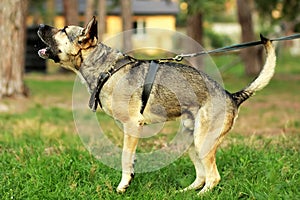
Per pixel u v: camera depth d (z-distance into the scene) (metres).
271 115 13.87
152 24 41.81
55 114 13.51
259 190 6.14
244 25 25.86
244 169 6.94
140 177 6.80
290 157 7.46
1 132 10.55
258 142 9.02
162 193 6.16
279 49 36.91
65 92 19.69
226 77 25.55
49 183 6.42
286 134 9.99
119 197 6.07
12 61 16.05
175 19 42.28
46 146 8.79
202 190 6.24
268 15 30.20
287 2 27.84
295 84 23.70
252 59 26.12
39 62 30.20
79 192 6.18
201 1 23.06
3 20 15.74
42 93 18.97
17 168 7.13
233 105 6.31
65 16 26.97
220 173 6.97
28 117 12.88
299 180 6.32
